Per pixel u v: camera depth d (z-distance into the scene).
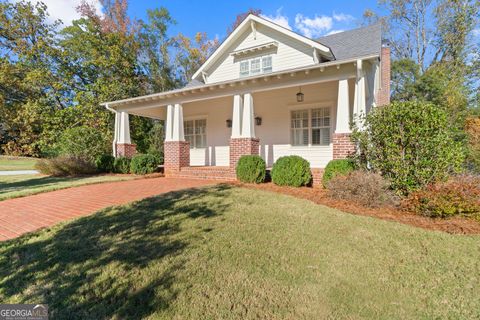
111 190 6.94
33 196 6.52
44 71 17.50
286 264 3.00
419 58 20.88
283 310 2.27
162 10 23.72
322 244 3.50
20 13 17.98
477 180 5.11
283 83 7.90
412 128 5.19
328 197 5.88
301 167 7.13
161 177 9.80
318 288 2.58
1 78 17.39
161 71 24.47
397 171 5.41
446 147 5.14
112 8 22.05
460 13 17.97
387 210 5.01
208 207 4.98
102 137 13.70
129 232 3.84
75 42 18.48
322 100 9.72
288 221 4.29
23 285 2.69
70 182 8.57
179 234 3.75
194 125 12.70
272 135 10.67
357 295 2.50
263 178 7.86
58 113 16.17
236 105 8.67
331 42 10.39
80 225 4.18
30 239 3.75
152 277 2.73
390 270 2.93
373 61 6.89
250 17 10.41
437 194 4.62
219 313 2.22
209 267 2.91
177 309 2.27
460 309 2.32
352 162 6.47
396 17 21.27
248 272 2.82
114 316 2.20
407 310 2.31
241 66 11.03
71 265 3.00
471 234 3.89
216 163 12.08
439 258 3.17
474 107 15.92
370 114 6.04
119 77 19.48
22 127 19.83
